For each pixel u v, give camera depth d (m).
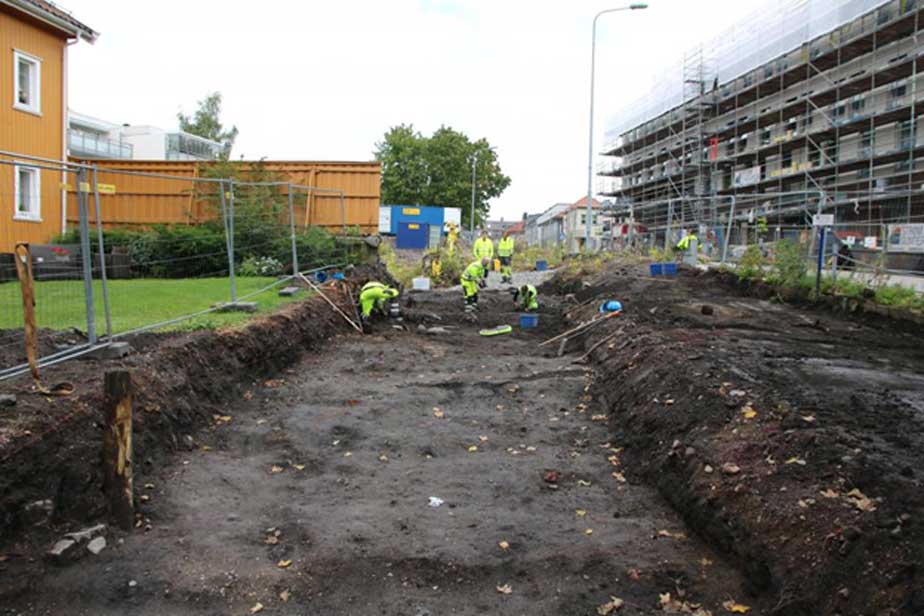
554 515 5.43
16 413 4.98
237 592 4.22
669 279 16.97
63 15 18.61
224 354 8.18
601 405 8.35
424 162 66.44
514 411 8.17
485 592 4.32
